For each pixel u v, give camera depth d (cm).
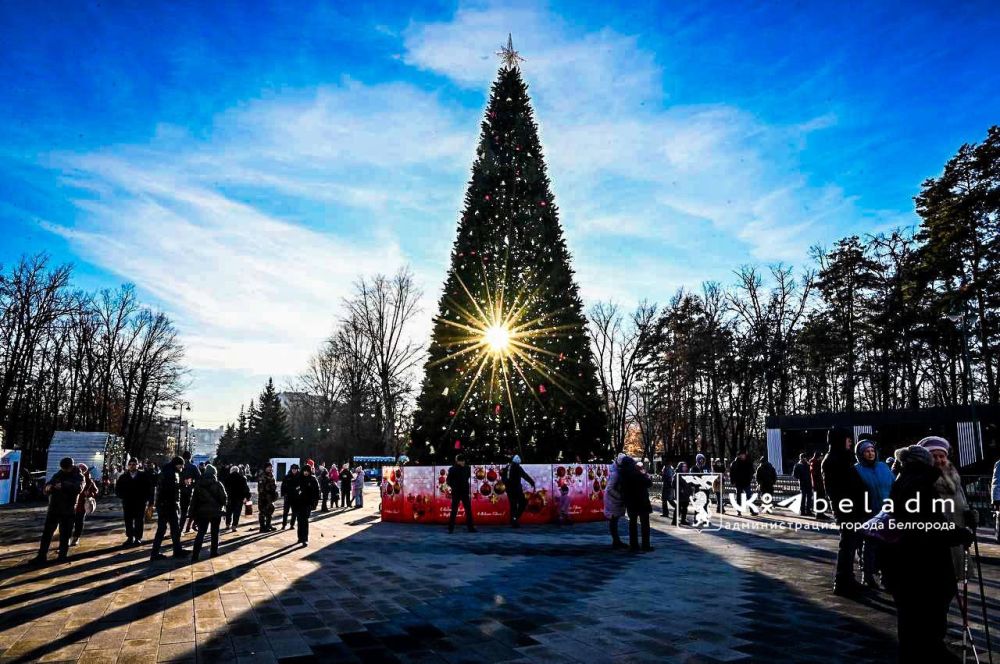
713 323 4672
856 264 4091
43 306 3947
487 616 682
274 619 672
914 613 446
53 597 790
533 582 879
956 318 3081
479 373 1938
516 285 1989
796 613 685
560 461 1891
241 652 554
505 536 1455
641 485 1217
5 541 1382
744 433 4616
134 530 1309
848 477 779
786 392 4469
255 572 976
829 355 4166
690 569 982
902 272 3784
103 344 4653
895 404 4441
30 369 4019
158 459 7394
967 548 533
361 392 4488
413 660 530
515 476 1658
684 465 2053
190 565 1051
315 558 1125
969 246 3142
